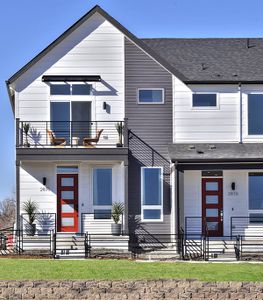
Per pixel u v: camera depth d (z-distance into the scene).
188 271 23.80
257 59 34.38
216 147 31.78
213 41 36.06
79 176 31.91
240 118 32.38
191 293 21.86
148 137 32.12
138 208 31.61
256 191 32.06
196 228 31.86
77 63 32.22
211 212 32.00
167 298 21.84
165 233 31.52
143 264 25.55
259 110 32.47
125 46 32.41
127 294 21.88
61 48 32.22
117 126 31.70
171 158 30.44
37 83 32.06
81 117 32.16
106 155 31.16
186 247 29.64
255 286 21.84
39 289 21.84
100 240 30.16
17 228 30.92
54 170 31.86
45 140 31.72
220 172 32.16
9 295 21.80
